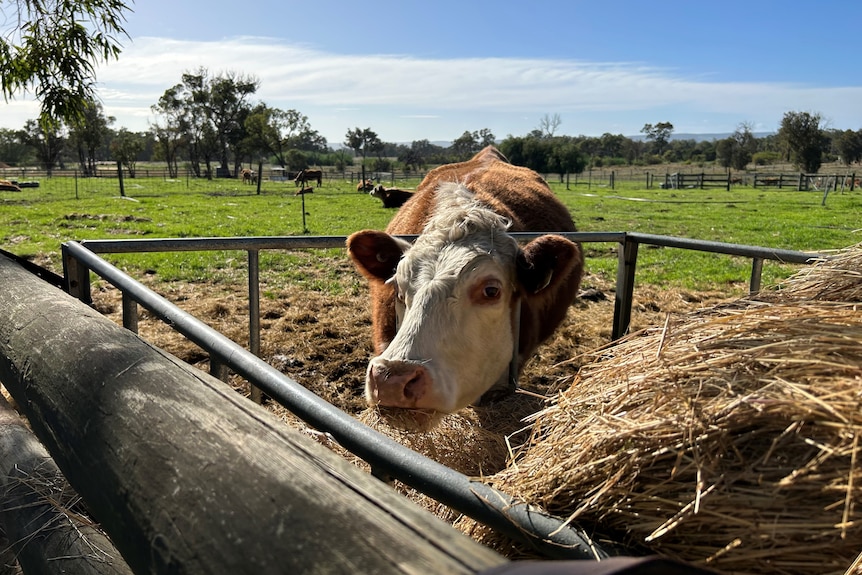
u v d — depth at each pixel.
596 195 37.44
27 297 2.52
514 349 3.49
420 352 2.80
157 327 6.50
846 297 2.02
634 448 1.39
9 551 2.59
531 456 1.71
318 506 0.95
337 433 1.53
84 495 1.49
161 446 1.25
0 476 2.38
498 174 5.20
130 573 1.79
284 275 9.38
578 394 1.76
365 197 32.53
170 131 72.56
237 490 1.04
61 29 6.34
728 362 1.51
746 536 1.23
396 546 0.84
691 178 57.28
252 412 1.28
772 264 11.12
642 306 8.01
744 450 1.30
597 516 1.41
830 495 1.20
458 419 3.24
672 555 1.31
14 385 2.15
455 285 2.92
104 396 1.54
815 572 1.19
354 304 7.64
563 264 3.17
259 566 0.90
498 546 1.61
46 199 27.80
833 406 1.24
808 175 45.94
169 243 3.54
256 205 25.70
